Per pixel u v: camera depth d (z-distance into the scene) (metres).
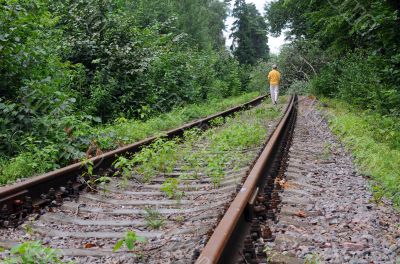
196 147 9.42
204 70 24.39
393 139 9.71
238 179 5.79
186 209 4.74
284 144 9.26
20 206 4.71
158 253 3.49
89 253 3.54
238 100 26.38
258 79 38.22
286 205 4.83
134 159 6.73
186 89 19.00
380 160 7.10
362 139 9.12
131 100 14.23
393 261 3.39
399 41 13.14
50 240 3.95
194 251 3.19
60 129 8.16
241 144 8.87
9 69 8.74
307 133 12.35
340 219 4.47
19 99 8.45
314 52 30.44
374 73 13.96
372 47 15.53
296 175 6.51
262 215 4.08
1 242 3.85
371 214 4.64
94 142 8.45
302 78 32.38
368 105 13.58
